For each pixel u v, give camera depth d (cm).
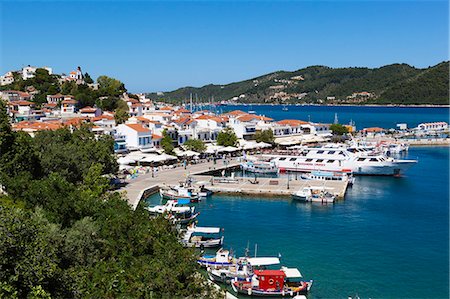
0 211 2959
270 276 5078
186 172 12375
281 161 13788
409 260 6016
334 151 13650
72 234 4016
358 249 6438
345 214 8444
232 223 7850
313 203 9394
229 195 10244
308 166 13462
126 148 14000
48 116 18312
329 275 5528
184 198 9500
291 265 5834
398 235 7088
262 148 17588
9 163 6500
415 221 7919
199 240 6531
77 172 8331
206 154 15300
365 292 5078
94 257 4003
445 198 9812
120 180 10962
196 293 3784
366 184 11631
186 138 16650
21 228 2881
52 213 4700
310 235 7100
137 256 4203
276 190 10144
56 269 3005
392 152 17488
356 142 18812
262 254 6250
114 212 5159
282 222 7894
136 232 4447
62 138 9912
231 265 5625
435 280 5397
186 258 4006
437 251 6366
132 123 15538
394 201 9550
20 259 2766
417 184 11550
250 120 19788
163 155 13188
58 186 5256
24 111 18700
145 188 9975
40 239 2970
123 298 3309
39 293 2689
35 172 7162
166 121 19025
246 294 5084
